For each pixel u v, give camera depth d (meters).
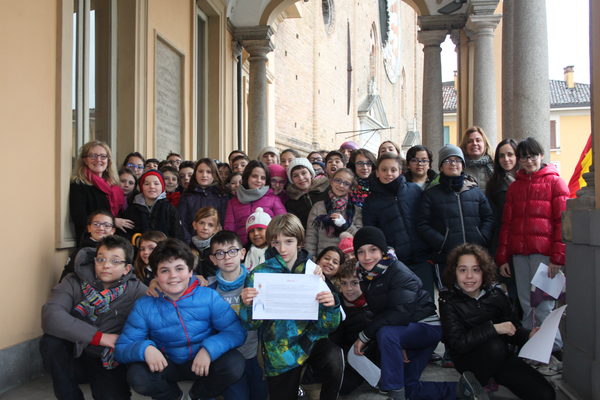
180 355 3.39
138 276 4.40
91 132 6.91
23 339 4.55
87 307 3.68
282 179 5.93
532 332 3.76
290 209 5.68
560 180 4.75
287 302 3.21
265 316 3.20
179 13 9.04
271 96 17.30
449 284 4.02
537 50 6.54
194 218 5.11
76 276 3.79
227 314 3.45
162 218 5.18
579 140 30.02
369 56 34.19
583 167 7.82
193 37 9.55
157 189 5.21
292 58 19.97
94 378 3.60
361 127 31.42
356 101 30.67
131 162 6.24
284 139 19.02
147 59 7.66
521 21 6.59
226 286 3.81
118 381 3.55
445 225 4.87
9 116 4.43
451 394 3.92
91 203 5.11
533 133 6.53
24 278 4.57
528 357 3.36
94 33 7.06
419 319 3.98
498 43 11.98
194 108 9.58
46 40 4.91
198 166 5.69
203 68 10.97
